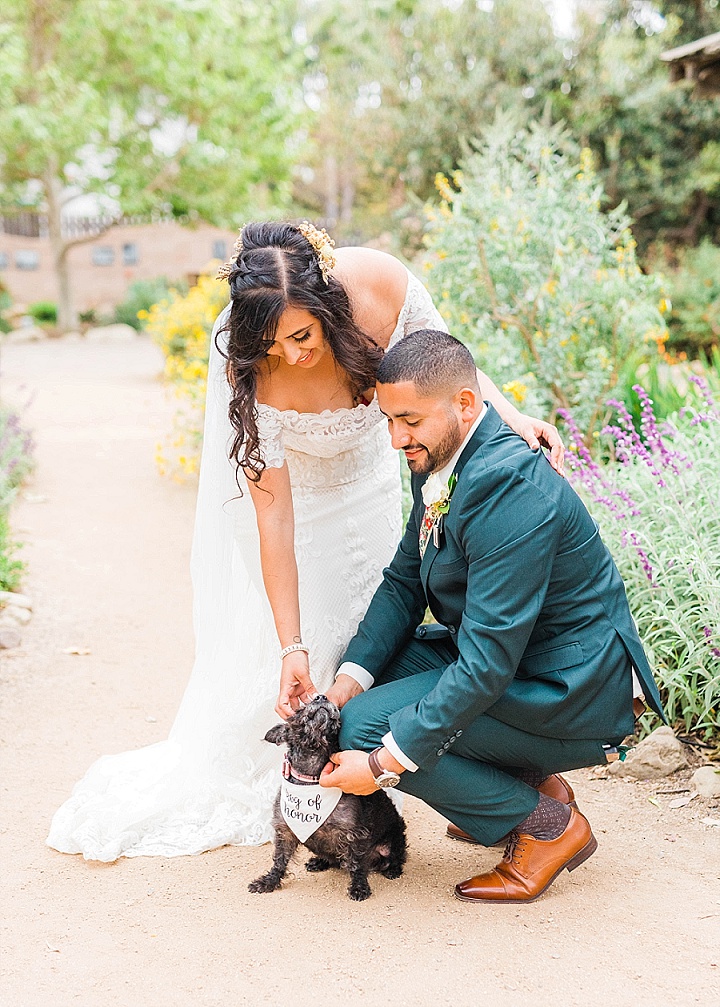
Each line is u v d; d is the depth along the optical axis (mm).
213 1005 2281
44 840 3092
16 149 20984
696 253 13383
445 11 16062
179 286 27297
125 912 2695
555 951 2443
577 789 3393
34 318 27656
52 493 7809
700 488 3982
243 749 3268
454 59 15586
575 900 2689
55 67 20109
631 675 2656
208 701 3266
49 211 24297
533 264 5969
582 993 2273
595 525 2654
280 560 2943
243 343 2553
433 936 2533
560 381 5867
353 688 2898
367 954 2461
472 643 2453
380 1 17625
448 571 2645
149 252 31859
